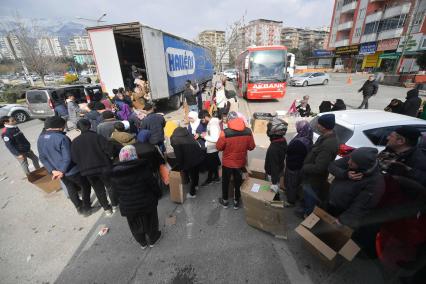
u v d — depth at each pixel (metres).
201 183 4.44
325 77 21.61
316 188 2.98
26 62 21.66
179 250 2.84
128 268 2.62
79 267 2.66
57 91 9.47
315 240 2.43
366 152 2.12
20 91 17.52
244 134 3.16
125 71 10.19
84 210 3.64
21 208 3.85
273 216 2.86
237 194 3.49
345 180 2.38
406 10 29.31
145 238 2.88
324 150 2.72
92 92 10.59
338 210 2.58
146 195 2.59
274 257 2.67
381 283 2.28
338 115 3.91
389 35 31.98
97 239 3.09
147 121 4.66
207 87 20.61
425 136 2.79
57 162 3.15
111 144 3.34
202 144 4.39
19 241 3.10
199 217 3.45
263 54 11.71
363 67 37.59
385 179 2.28
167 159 4.34
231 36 18.23
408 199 2.15
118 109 6.68
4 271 2.64
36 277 2.55
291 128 7.47
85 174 3.15
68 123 9.38
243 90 13.72
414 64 25.08
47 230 3.30
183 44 11.87
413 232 2.09
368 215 2.24
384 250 2.27
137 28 7.91
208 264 2.62
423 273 2.04
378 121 3.49
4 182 4.86
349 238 2.26
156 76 8.66
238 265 2.59
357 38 38.06
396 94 14.77
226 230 3.15
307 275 2.42
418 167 2.33
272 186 3.04
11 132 4.46
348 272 2.41
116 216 3.56
